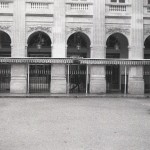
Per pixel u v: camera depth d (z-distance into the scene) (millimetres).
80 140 10727
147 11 31266
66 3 30188
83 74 31766
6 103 21859
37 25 30094
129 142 10508
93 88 29828
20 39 29844
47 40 34031
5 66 32406
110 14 30625
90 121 14547
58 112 17438
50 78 31859
